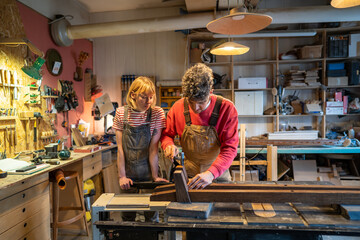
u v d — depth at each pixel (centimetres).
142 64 465
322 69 407
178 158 185
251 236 117
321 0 421
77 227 301
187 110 163
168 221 116
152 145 197
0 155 245
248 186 133
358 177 375
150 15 458
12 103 272
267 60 412
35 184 220
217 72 446
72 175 263
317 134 390
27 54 294
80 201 281
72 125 389
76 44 414
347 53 391
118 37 469
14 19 278
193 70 134
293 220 114
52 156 273
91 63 470
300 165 381
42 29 329
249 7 339
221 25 180
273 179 301
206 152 165
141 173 198
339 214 119
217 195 125
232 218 116
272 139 387
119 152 195
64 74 377
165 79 460
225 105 155
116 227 119
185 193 125
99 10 463
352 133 386
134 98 176
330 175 378
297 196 120
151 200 133
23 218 206
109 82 475
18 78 280
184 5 446
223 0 343
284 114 409
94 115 421
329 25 399
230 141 153
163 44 459
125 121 190
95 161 327
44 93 318
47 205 238
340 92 405
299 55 411
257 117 439
